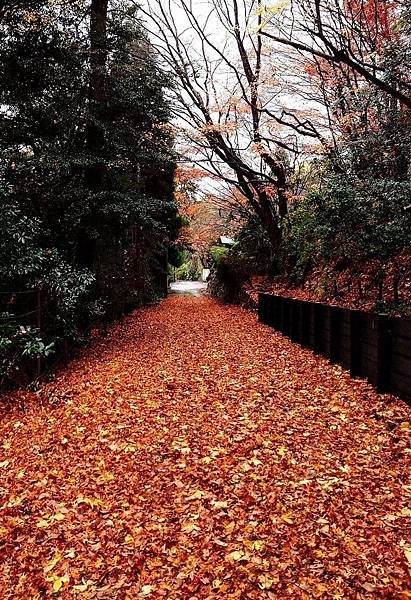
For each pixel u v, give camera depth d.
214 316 17.41
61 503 4.12
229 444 5.06
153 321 16.06
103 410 6.42
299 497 3.91
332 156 12.50
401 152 10.17
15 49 9.64
